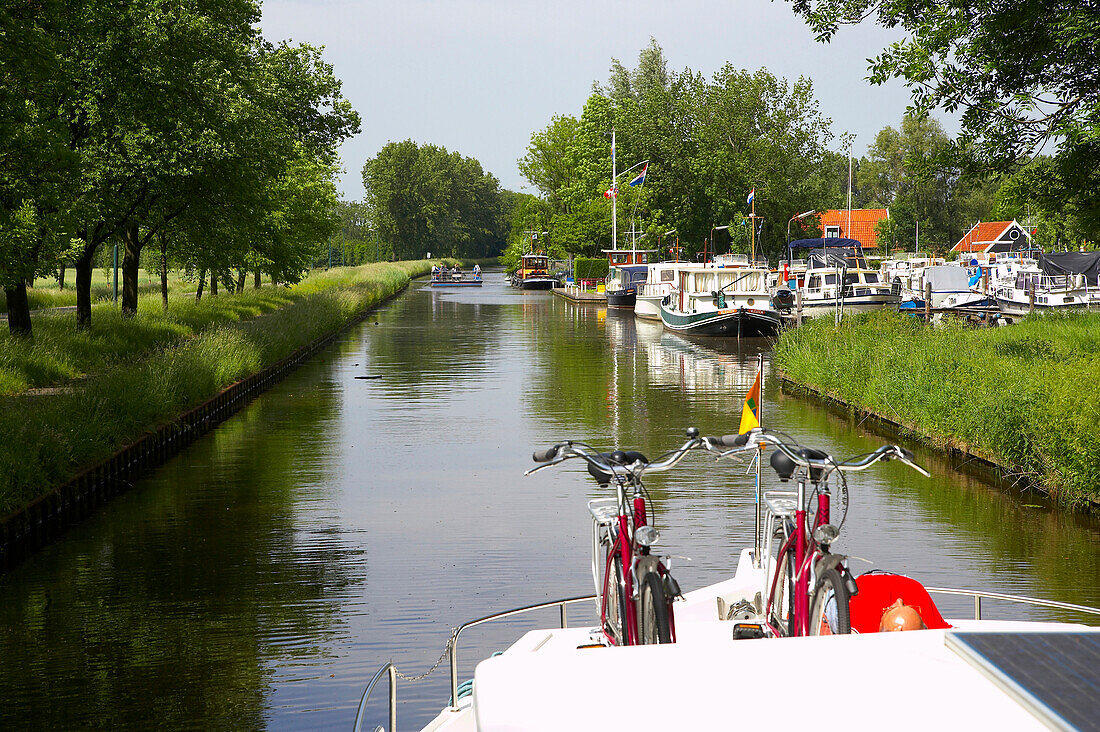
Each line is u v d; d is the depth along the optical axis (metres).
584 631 5.73
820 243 60.38
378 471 17.20
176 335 32.94
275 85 37.16
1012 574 11.05
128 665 8.81
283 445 19.73
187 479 16.73
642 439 19.72
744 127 84.44
